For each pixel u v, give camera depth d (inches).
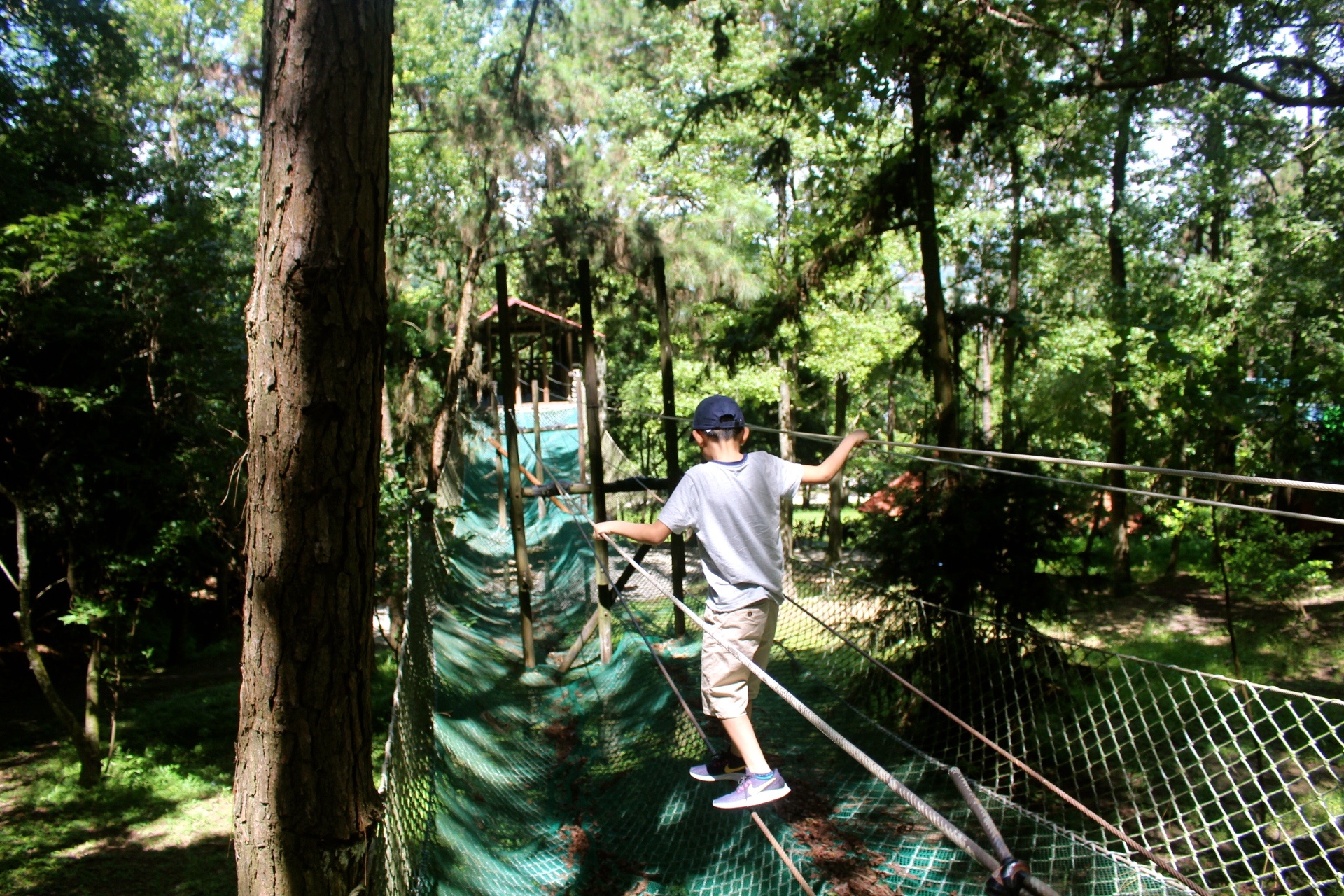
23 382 388.8
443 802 209.5
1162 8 343.6
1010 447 309.1
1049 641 209.6
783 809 203.3
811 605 334.3
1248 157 629.3
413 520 441.7
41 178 502.9
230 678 578.6
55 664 573.6
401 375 784.9
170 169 540.7
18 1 492.1
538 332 1106.1
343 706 113.7
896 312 807.1
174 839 350.3
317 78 103.4
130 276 418.0
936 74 381.1
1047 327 686.5
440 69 799.1
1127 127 641.6
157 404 428.1
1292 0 375.2
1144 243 704.4
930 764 227.5
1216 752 145.0
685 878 189.2
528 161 634.2
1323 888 207.8
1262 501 416.2
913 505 317.4
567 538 584.1
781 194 698.8
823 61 387.2
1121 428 643.5
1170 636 511.5
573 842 213.5
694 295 692.7
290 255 105.0
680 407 770.2
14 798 386.6
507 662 384.8
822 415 1074.7
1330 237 513.7
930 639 255.4
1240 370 388.8
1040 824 193.6
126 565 406.6
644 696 302.8
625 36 676.7
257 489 109.8
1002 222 764.6
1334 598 529.0
